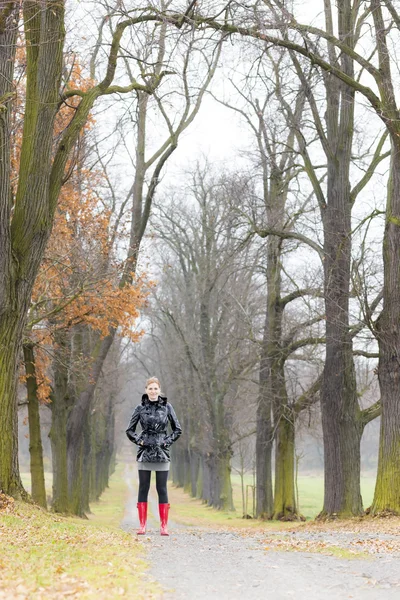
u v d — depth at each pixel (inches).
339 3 863.7
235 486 3161.9
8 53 530.3
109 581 243.6
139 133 1127.6
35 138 557.9
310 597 235.9
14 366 550.6
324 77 891.4
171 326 2234.3
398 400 749.3
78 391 1108.5
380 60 753.6
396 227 759.7
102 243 923.4
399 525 661.9
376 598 235.3
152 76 722.8
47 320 928.9
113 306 879.7
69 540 373.7
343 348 863.7
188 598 227.9
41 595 217.6
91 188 946.1
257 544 427.5
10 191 550.3
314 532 641.0
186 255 1841.8
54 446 1037.8
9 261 541.0
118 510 1608.0
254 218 1034.1
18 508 519.8
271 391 1171.3
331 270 855.1
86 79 844.6
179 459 3115.2
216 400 1694.1
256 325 1519.4
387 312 759.1
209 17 645.3
